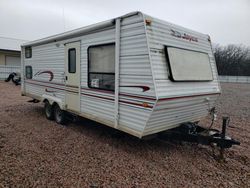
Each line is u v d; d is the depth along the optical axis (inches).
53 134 204.1
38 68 275.0
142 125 144.6
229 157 165.2
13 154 156.6
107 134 206.2
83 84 197.0
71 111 218.1
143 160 154.4
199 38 182.7
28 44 289.4
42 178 126.5
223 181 131.9
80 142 184.4
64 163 145.6
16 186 118.0
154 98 134.0
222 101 469.1
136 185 123.3
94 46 179.9
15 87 584.4
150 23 139.6
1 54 818.2
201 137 161.6
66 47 216.2
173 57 149.9
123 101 156.3
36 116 274.8
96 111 184.7
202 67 178.2
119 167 142.9
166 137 174.9
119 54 155.6
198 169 145.4
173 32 156.2
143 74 139.9
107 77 170.1
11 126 227.0
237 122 269.6
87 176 130.5
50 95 253.6
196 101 174.6
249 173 142.5
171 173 138.4
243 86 1106.7
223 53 1985.7
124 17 149.6
